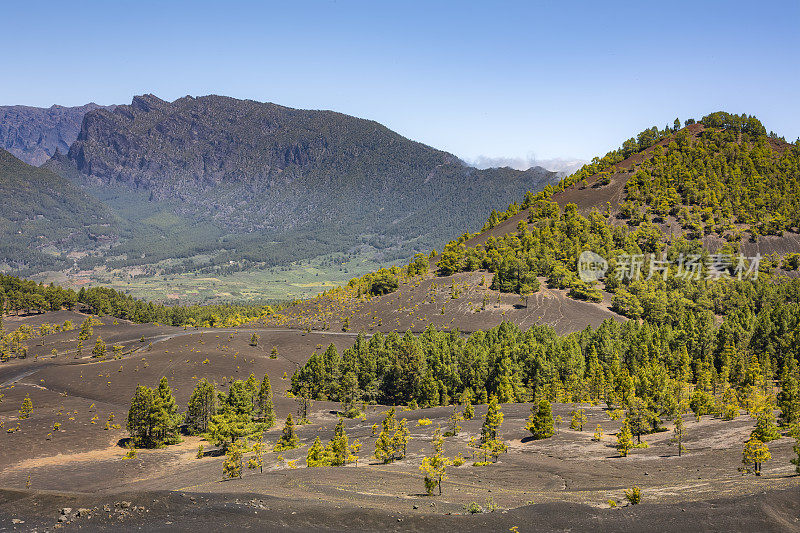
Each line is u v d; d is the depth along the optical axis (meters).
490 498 57.41
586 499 55.00
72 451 113.31
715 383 125.62
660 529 42.62
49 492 48.41
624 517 45.19
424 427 118.06
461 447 95.81
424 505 53.12
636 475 68.00
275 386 175.88
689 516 44.06
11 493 47.72
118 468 101.31
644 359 151.75
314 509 47.72
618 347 163.12
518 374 154.62
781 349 149.50
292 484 65.75
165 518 44.50
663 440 88.44
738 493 49.16
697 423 97.75
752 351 151.62
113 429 128.50
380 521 45.66
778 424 87.25
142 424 119.12
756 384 118.88
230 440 117.19
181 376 176.38
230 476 81.50
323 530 43.78
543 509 47.31
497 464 81.12
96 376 176.88
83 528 42.12
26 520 43.19
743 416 100.31
